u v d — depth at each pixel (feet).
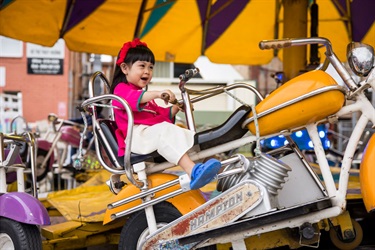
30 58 62.44
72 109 63.36
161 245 12.01
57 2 25.14
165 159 12.46
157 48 30.01
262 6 29.12
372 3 27.61
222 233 11.53
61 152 29.37
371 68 11.58
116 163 12.56
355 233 15.43
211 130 12.06
